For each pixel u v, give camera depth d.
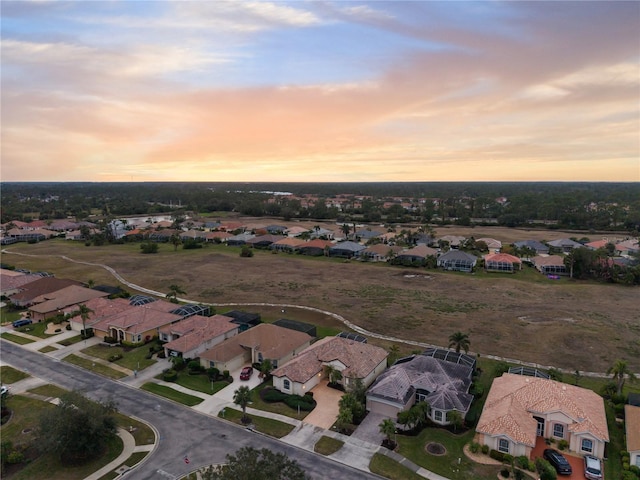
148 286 99.12
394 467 37.72
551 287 98.06
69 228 187.75
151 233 170.62
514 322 74.56
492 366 57.78
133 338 64.81
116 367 57.75
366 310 81.00
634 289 96.31
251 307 83.00
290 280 103.81
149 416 45.81
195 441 41.41
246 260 128.25
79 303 80.88
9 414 46.59
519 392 45.97
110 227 170.00
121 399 49.41
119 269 115.62
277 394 49.62
